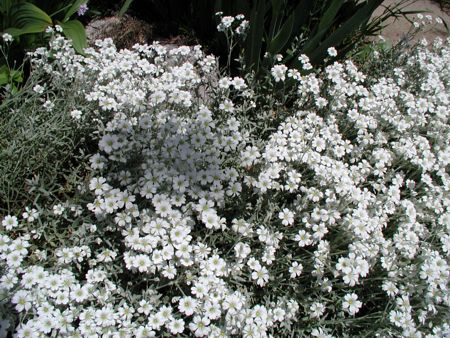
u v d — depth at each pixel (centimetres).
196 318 43
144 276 48
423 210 59
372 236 52
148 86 59
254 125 62
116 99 58
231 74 74
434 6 104
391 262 50
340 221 52
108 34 73
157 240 46
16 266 43
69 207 50
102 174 51
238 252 47
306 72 69
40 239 50
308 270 51
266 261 49
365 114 66
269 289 51
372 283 52
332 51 66
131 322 45
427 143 62
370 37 90
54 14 67
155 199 48
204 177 51
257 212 53
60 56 58
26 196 51
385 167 62
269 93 68
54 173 52
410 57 75
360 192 54
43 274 43
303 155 55
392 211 54
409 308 47
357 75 66
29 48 65
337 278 53
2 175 51
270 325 46
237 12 71
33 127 53
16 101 54
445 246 53
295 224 54
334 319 49
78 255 46
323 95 68
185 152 51
